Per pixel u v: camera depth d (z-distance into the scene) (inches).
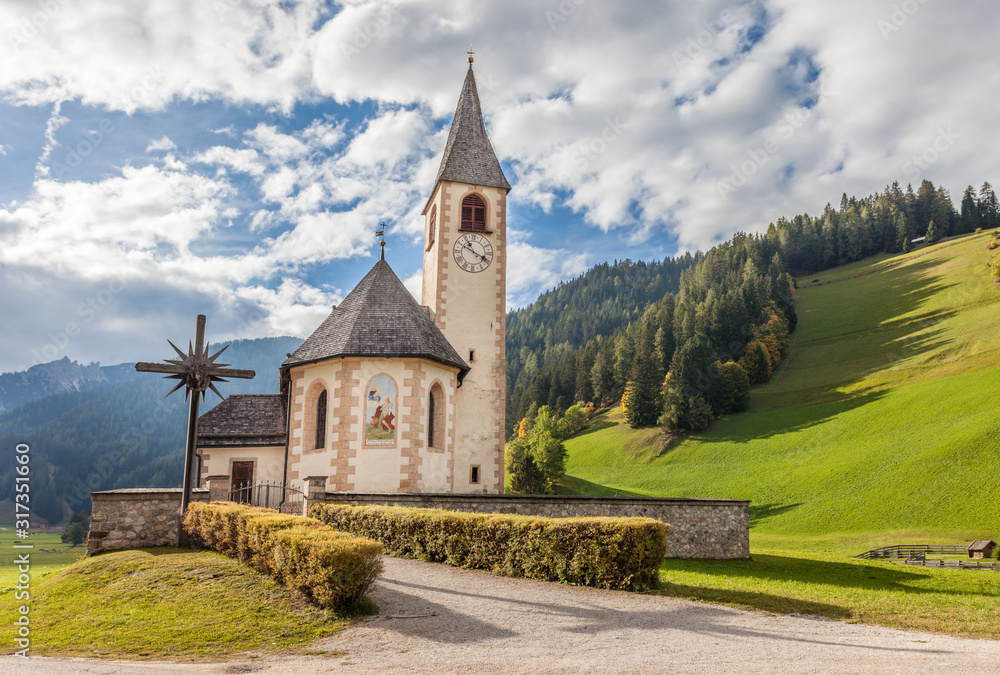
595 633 445.4
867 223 7007.9
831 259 6958.7
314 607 501.0
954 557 1815.9
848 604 561.9
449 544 719.1
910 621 499.8
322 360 1161.4
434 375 1197.7
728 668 359.6
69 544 2878.9
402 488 1106.1
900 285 5625.0
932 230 6732.3
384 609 507.5
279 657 403.5
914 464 2731.3
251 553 626.2
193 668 379.9
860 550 2059.5
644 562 604.1
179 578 587.5
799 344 5073.8
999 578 832.3
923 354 4146.2
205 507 749.9
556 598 556.7
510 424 5905.5
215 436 1355.8
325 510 877.2
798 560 1047.0
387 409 1130.0
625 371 5305.1
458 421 1457.9
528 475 2977.4
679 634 443.2
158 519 792.9
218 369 831.7
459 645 417.4
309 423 1179.3
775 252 6860.2
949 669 354.3
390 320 1205.1
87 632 468.1
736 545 1031.6
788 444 3531.0
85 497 5221.5
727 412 4224.9
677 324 5324.8
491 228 1584.6
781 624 480.1
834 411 3774.6
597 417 5172.2
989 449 2620.6
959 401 3240.7
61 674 351.3
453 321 1517.0
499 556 677.3
